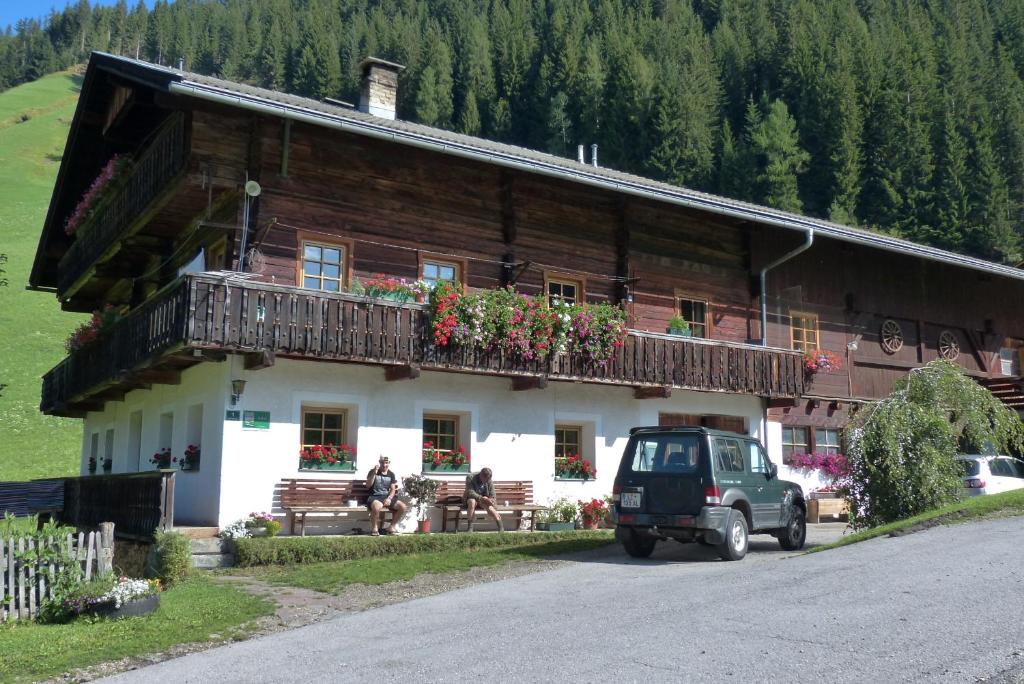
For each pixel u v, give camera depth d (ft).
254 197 51.34
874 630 23.77
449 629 28.30
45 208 253.65
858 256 80.89
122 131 62.39
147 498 46.42
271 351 46.88
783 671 20.84
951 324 86.94
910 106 246.88
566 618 28.45
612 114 265.13
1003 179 235.20
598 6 367.25
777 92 288.51
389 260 56.13
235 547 44.70
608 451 63.46
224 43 441.27
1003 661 20.45
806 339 76.23
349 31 378.32
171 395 57.00
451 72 323.16
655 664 22.08
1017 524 38.37
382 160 56.59
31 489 70.95
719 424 70.54
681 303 69.51
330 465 51.49
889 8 336.08
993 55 309.01
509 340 54.80
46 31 535.19
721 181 247.09
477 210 60.18
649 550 45.55
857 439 46.65
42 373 149.89
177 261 61.00
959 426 49.08
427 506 54.03
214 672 24.95
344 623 30.94
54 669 26.78
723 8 364.79
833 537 56.24
